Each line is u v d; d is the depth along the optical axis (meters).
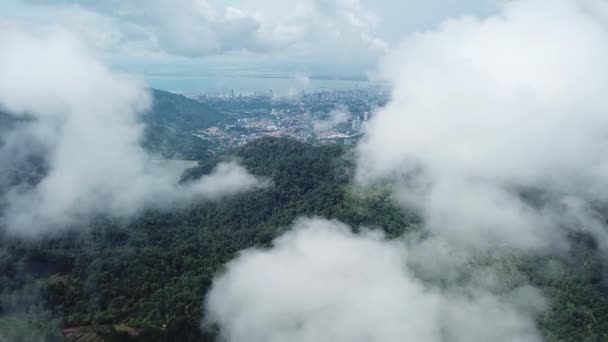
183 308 183.75
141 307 180.25
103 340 160.75
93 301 180.50
